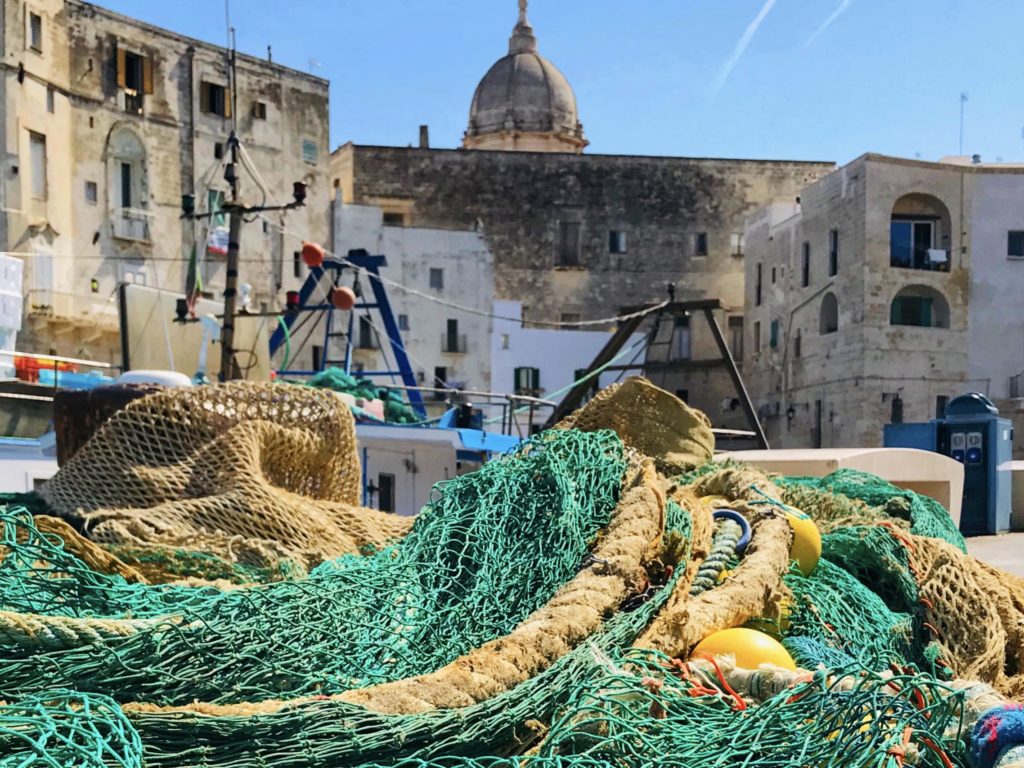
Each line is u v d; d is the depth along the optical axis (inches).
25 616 106.1
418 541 162.7
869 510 245.8
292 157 1731.1
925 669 159.3
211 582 151.2
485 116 2300.7
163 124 1572.3
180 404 202.2
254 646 118.7
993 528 657.6
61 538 147.3
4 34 1350.9
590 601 141.5
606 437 197.0
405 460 516.7
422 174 2004.2
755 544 179.6
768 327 1843.0
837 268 1631.4
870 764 104.3
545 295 2018.9
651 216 2039.9
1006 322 1598.2
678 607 146.9
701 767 105.3
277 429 207.5
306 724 100.8
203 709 100.0
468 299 1888.5
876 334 1551.4
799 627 171.3
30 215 1378.0
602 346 1958.7
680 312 1080.2
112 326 1457.9
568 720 112.3
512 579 155.0
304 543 187.0
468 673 116.4
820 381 1660.9
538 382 1924.2
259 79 1690.5
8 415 379.2
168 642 112.3
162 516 181.0
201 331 716.0
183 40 1599.4
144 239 1533.0
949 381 1577.3
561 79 2326.5
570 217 2027.6
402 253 1850.4
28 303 1353.3
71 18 1466.5
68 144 1457.9
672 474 256.8
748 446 1873.8
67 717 88.5
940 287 1584.6
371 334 1774.1
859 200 1572.3
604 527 171.3
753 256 1923.0
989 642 160.2
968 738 112.0
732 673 132.7
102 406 219.6
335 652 128.6
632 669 129.0
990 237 1603.1
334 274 984.9
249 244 1652.3
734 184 2049.7
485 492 172.1
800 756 104.7
